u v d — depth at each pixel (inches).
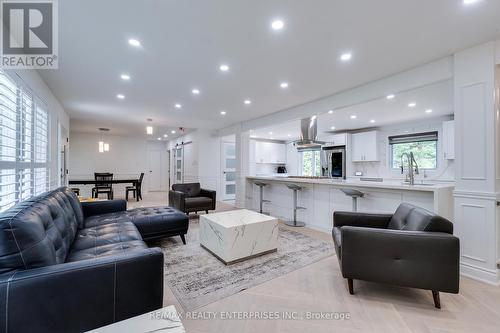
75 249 77.4
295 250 123.0
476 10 72.2
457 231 98.8
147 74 122.6
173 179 403.5
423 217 79.1
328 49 96.6
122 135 355.9
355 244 78.2
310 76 124.4
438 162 215.0
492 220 90.1
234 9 72.2
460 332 63.1
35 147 113.7
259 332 62.9
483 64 92.4
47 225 61.1
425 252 72.2
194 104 179.5
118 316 51.6
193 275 94.2
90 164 336.8
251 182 240.2
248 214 131.3
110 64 110.8
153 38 89.0
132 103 178.4
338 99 151.6
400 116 208.8
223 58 104.8
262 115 217.0
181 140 364.2
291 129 278.1
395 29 82.5
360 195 138.7
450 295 81.3
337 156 283.3
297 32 84.5
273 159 366.3
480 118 93.2
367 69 115.6
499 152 92.9
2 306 42.1
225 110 199.2
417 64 110.0
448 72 102.3
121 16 75.8
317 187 173.3
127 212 132.2
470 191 95.3
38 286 44.6
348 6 70.4
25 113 100.7
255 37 88.0
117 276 51.4
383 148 253.3
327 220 166.1
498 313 71.2
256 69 116.2
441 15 74.6
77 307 47.7
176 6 70.9
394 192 131.8
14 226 46.1
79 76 124.6
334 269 101.0
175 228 127.7
